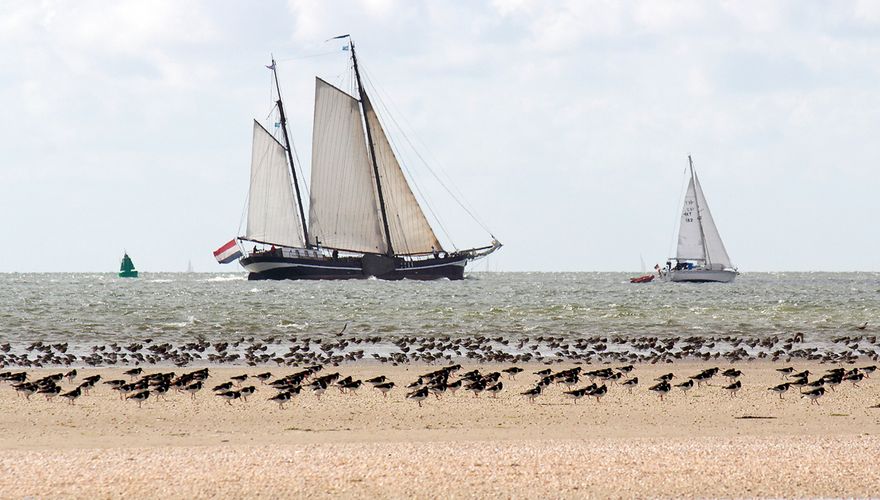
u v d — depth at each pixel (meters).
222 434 105.19
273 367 170.88
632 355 184.00
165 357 182.62
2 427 109.31
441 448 93.88
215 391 133.75
